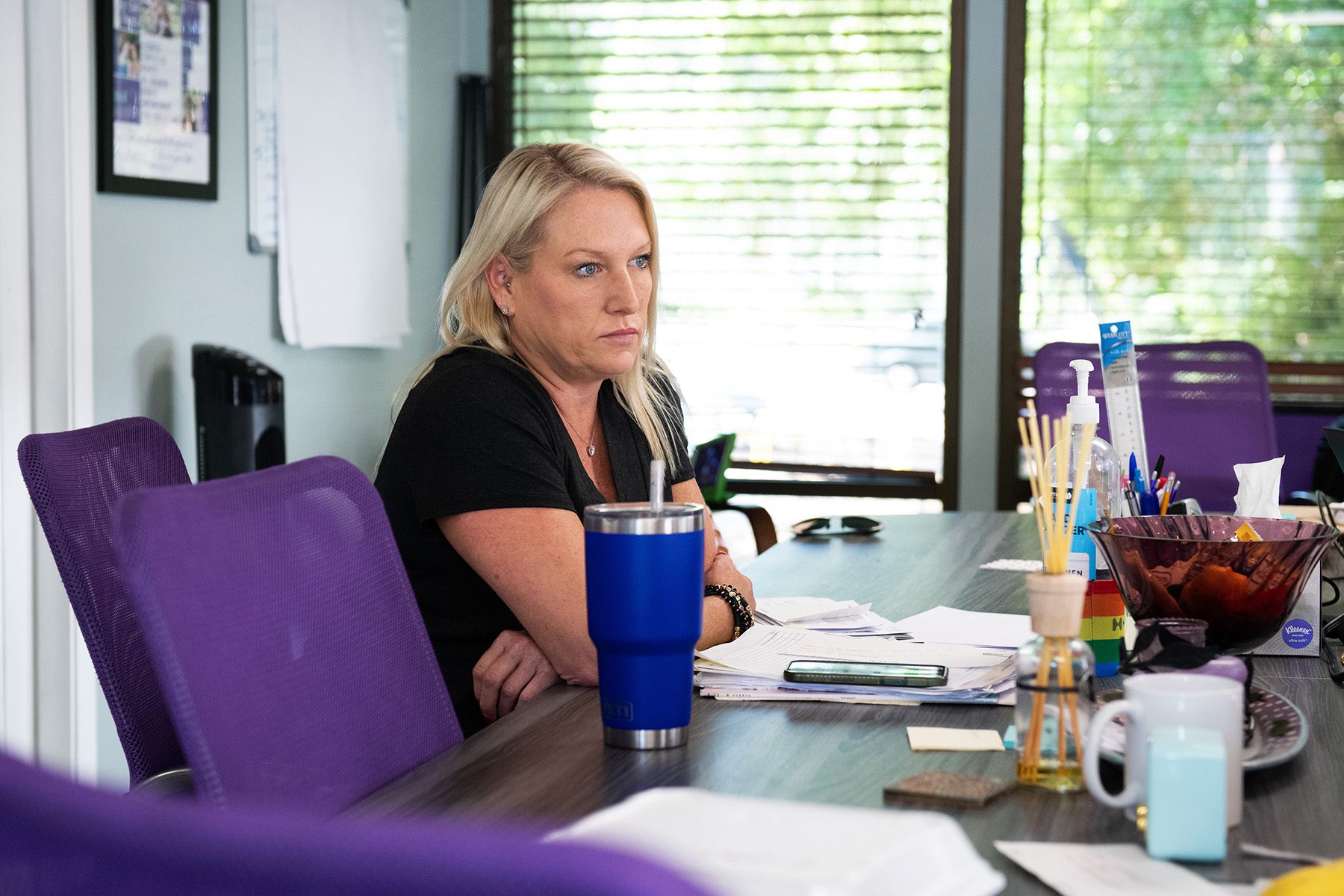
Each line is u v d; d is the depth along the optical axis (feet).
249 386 9.21
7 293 8.23
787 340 13.67
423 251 13.37
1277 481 4.88
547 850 1.03
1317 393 12.83
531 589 4.34
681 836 1.92
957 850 1.95
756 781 2.97
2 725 8.38
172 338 9.39
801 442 13.71
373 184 11.87
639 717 3.19
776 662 3.85
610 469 5.31
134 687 4.27
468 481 4.49
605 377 5.01
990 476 13.35
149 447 4.76
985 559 6.29
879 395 13.56
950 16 13.10
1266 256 12.88
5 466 8.28
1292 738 3.04
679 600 3.15
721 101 13.69
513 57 14.07
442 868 1.03
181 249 9.45
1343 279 12.76
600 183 4.85
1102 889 2.26
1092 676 2.97
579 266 4.79
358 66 11.59
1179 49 12.86
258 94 10.25
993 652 4.03
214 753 2.79
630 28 13.82
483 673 4.49
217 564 2.98
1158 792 2.43
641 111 13.84
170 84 9.17
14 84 8.15
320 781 3.11
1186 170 12.94
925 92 13.26
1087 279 13.17
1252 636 3.39
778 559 6.33
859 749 3.20
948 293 13.29
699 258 13.78
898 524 7.60
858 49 13.38
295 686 3.12
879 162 13.39
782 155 13.58
